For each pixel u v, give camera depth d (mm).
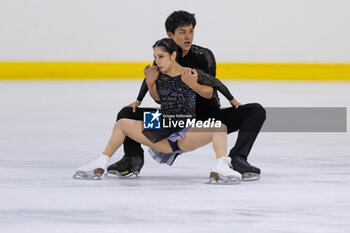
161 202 8781
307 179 10703
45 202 8758
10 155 13406
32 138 16078
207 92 9906
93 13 36219
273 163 12516
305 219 7871
